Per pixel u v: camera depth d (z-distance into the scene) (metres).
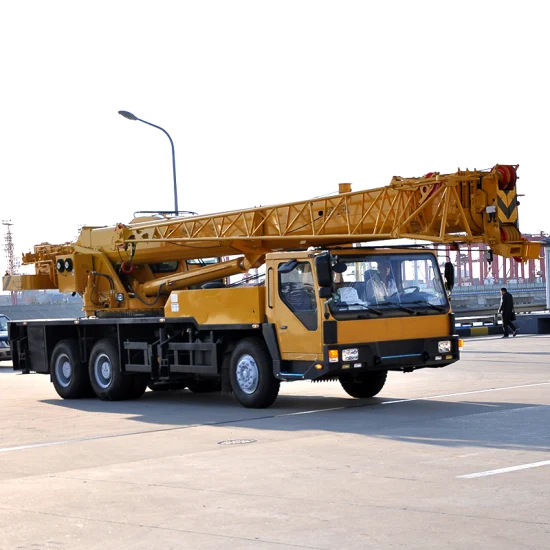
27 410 17.86
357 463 10.30
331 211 15.98
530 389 17.30
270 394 15.81
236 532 7.52
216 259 20.11
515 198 14.47
